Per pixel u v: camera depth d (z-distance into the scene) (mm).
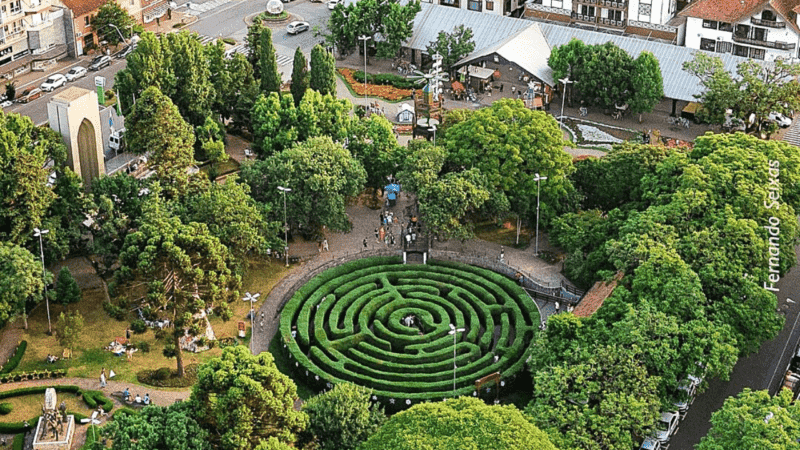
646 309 192625
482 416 166625
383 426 171625
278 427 180000
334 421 183000
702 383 195000
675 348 189250
